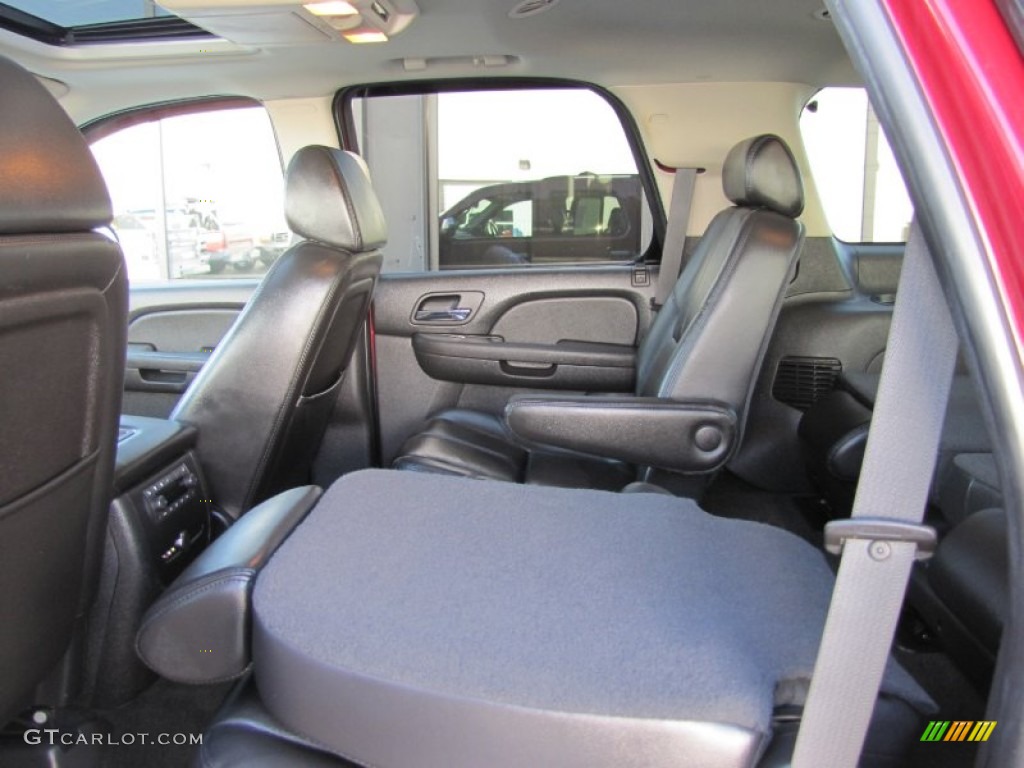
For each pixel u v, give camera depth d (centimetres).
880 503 60
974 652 104
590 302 273
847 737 63
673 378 178
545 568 90
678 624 80
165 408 246
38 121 71
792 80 264
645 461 176
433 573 88
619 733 68
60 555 96
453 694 71
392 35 217
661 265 267
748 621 82
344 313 183
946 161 54
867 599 61
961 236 54
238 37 208
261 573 89
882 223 274
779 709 76
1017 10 53
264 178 281
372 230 180
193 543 155
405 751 73
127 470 133
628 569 90
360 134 296
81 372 85
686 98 269
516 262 314
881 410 59
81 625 122
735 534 103
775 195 179
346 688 75
